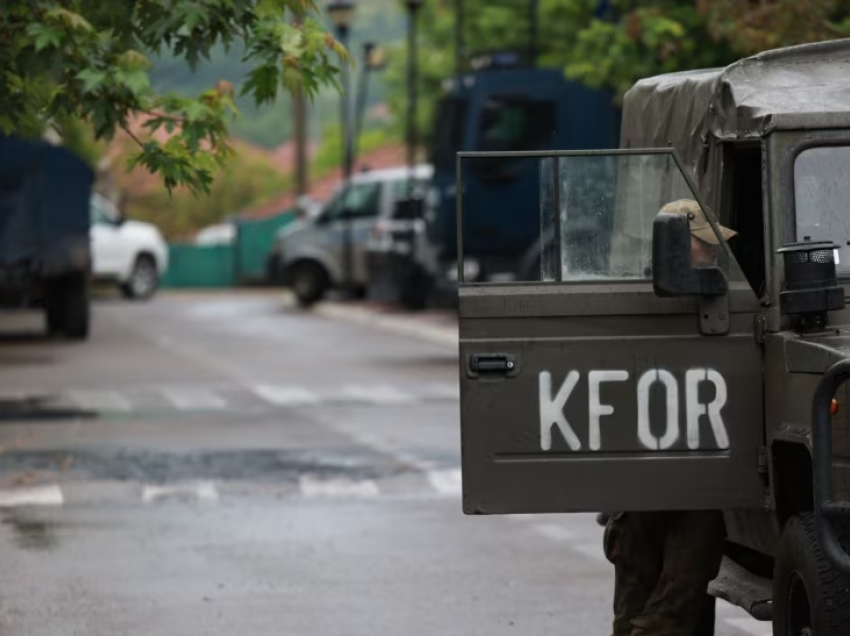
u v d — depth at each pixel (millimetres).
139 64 15219
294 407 33469
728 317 11586
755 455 11578
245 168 124938
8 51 15148
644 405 11570
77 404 34156
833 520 10359
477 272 46125
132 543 20219
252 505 22828
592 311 11562
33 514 22219
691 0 35406
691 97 13617
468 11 65062
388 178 66062
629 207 11758
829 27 28203
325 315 63344
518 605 16891
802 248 11133
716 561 12211
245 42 15289
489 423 11547
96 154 87500
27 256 49406
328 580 18109
